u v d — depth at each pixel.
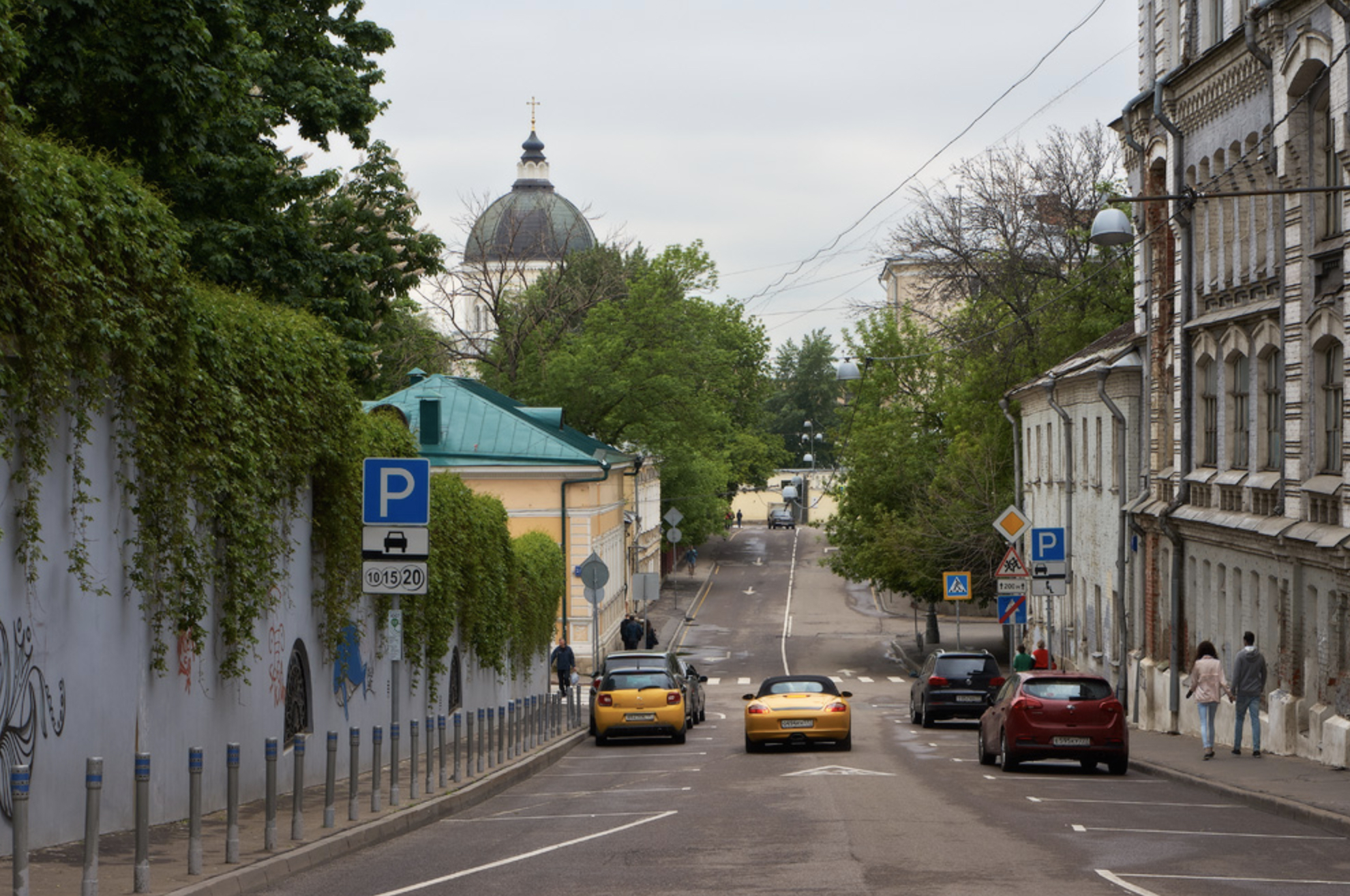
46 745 13.06
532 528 63.12
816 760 28.14
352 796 16.86
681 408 76.56
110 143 22.56
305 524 21.28
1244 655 26.36
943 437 72.69
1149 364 37.91
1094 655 45.62
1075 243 64.88
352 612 23.77
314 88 30.66
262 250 29.17
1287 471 26.75
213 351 16.31
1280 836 16.33
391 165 34.75
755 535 145.00
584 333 78.88
